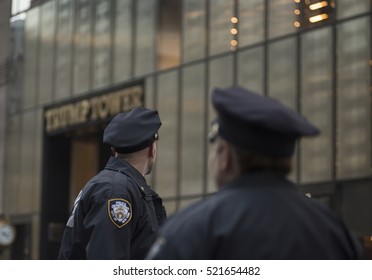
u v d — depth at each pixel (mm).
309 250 2242
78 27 29016
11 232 26859
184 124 24078
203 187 23141
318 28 20266
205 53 23609
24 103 31391
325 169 19516
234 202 2275
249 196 2283
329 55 19859
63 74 29531
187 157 23844
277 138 2291
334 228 2377
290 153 2355
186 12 24453
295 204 2330
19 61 31797
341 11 19750
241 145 2316
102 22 27875
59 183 30328
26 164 30984
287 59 21016
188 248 2195
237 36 22594
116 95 26922
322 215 2391
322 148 19703
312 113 20125
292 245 2221
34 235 30266
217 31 23266
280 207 2275
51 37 30281
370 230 18188
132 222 4176
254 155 2324
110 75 27281
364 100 18859
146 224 4246
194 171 23531
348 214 18812
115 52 27141
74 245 4203
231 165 2375
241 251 2191
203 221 2234
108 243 4023
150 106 25484
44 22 30766
